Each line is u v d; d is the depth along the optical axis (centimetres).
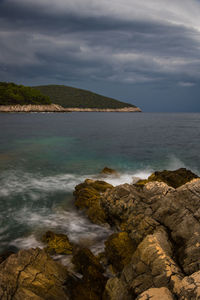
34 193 1219
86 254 616
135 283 425
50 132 4434
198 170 1834
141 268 443
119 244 647
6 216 951
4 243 753
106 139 3616
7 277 465
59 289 479
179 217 602
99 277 553
